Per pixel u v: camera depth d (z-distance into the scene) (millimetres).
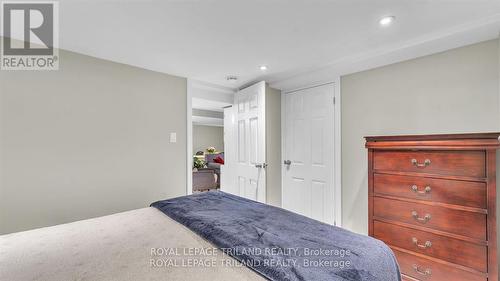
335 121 2678
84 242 1109
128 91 2363
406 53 2006
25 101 1826
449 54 1914
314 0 1327
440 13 1467
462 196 1471
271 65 2416
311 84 2936
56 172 1950
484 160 1396
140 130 2443
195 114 5410
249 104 3098
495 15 1482
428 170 1603
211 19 1527
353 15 1489
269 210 1532
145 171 2475
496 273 1358
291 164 3174
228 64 2387
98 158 2166
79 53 2068
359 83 2480
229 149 3684
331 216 2707
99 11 1420
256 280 804
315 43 1901
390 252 1046
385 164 1807
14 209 1773
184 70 2564
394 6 1394
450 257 1513
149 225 1337
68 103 2014
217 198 1856
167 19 1522
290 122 3188
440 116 1950
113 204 2248
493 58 1718
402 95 2172
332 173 2703
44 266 897
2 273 848
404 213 1710
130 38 1796
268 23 1586
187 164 2824
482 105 1758
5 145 1748
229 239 1077
